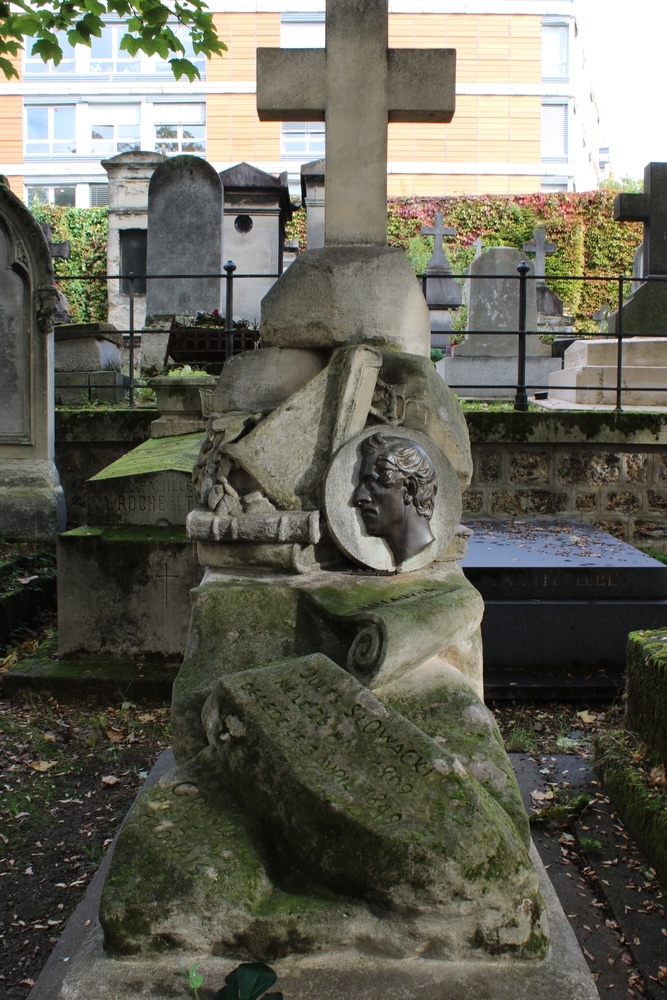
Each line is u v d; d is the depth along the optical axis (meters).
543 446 6.65
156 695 4.65
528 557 4.98
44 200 29.92
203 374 6.95
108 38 29.30
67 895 3.06
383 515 3.06
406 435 3.15
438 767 2.09
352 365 3.12
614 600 4.70
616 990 2.48
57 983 2.29
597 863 3.12
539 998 1.87
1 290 6.64
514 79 29.00
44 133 29.81
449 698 2.61
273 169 29.08
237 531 3.01
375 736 2.18
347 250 3.41
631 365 7.90
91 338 9.45
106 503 5.05
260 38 28.78
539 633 4.67
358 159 3.54
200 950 1.95
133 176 16.44
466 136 29.05
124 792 3.81
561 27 29.09
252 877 2.01
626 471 6.68
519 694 4.58
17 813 3.62
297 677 2.35
